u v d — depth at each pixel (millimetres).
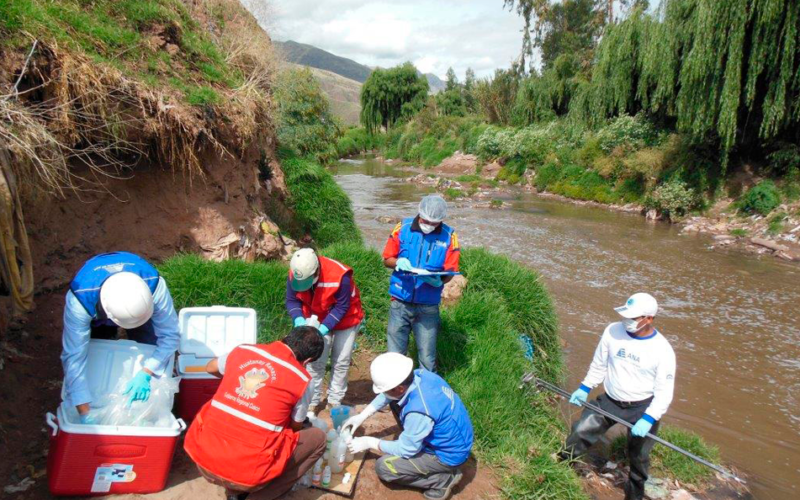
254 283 5801
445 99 53781
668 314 9430
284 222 9727
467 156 35438
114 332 3963
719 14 15617
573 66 32344
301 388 3217
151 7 6738
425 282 4516
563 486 4199
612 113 25391
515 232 16156
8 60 4598
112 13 6344
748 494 4848
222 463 3051
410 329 4828
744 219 16266
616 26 23953
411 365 3730
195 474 3598
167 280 5461
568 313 9359
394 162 44062
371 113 58219
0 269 3816
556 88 32312
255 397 3115
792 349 8070
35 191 4645
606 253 13734
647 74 20281
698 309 9711
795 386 6961
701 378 7109
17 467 3385
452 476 3869
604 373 4598
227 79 7367
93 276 3236
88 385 3381
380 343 6203
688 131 18625
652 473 5043
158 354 3463
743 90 16281
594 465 5105
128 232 5941
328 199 10633
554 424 5480
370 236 14406
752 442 5711
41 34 4891
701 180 17938
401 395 3715
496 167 31000
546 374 6727
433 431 3688
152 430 3170
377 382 3674
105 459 3127
